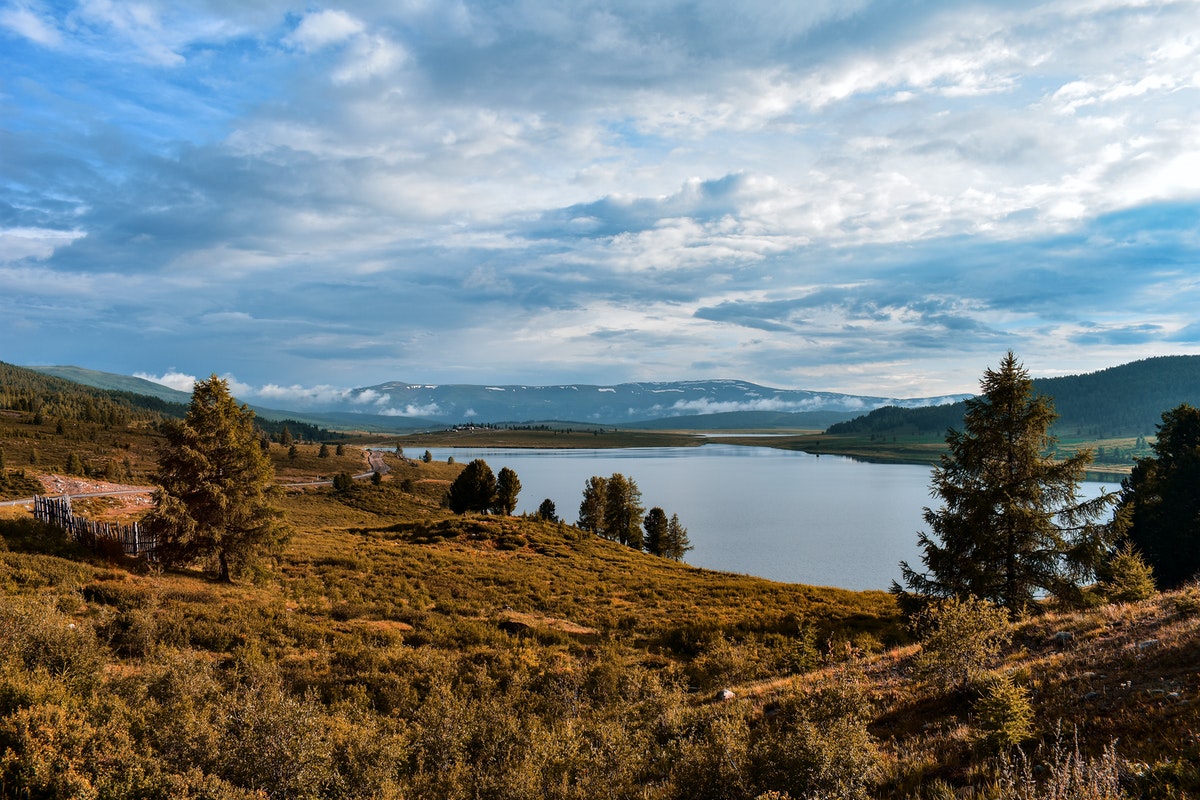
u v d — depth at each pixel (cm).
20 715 1000
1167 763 806
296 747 1068
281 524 3491
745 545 12531
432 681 1898
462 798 1123
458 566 4391
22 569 2447
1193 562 4253
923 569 10450
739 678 2292
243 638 2155
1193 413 4725
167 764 984
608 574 4697
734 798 980
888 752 1166
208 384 3375
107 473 11269
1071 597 2642
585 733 1501
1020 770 935
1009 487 2770
